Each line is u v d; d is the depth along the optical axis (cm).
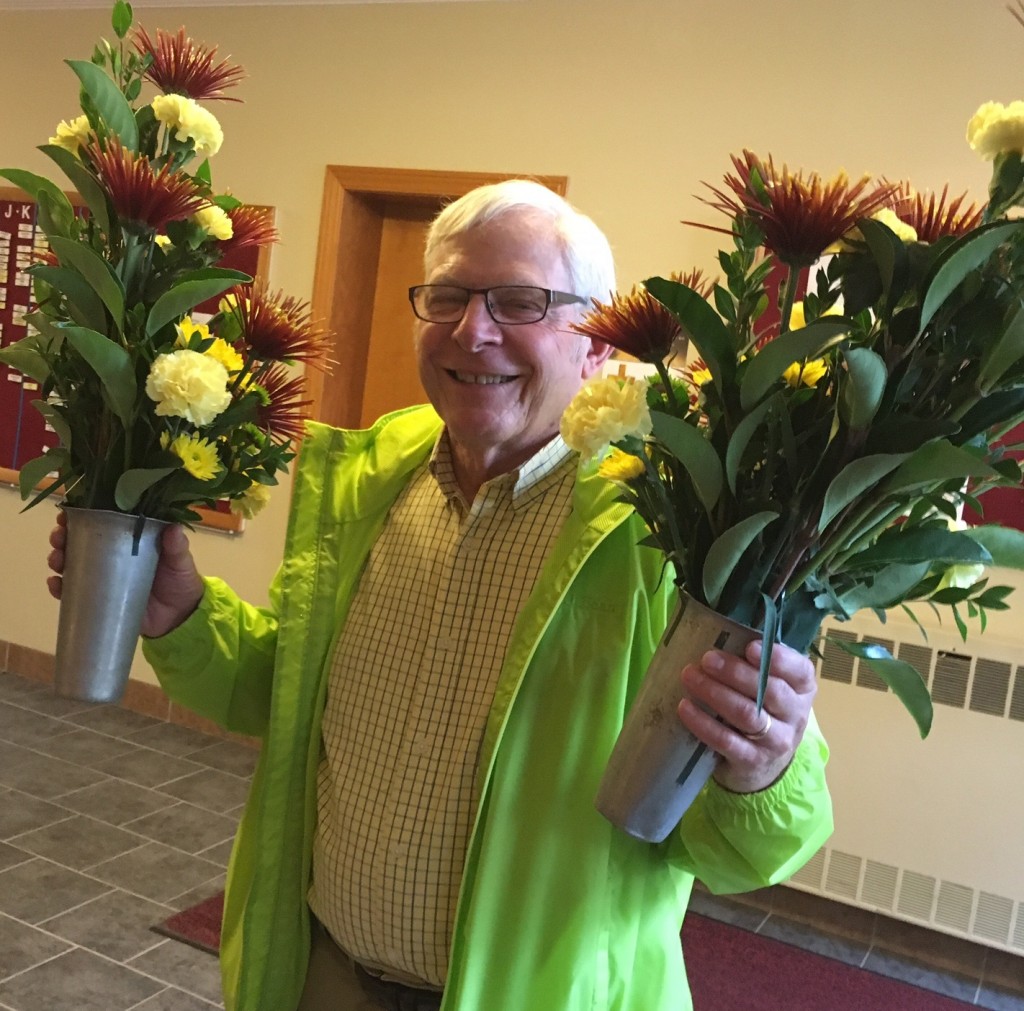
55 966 235
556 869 106
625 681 108
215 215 108
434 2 352
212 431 107
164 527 114
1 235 425
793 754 91
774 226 78
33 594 434
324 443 137
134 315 101
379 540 132
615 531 113
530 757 109
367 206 378
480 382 116
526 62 340
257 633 138
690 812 105
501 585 118
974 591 89
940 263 74
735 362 81
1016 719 267
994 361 73
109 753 366
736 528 78
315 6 371
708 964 274
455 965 107
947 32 285
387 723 121
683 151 319
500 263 113
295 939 129
